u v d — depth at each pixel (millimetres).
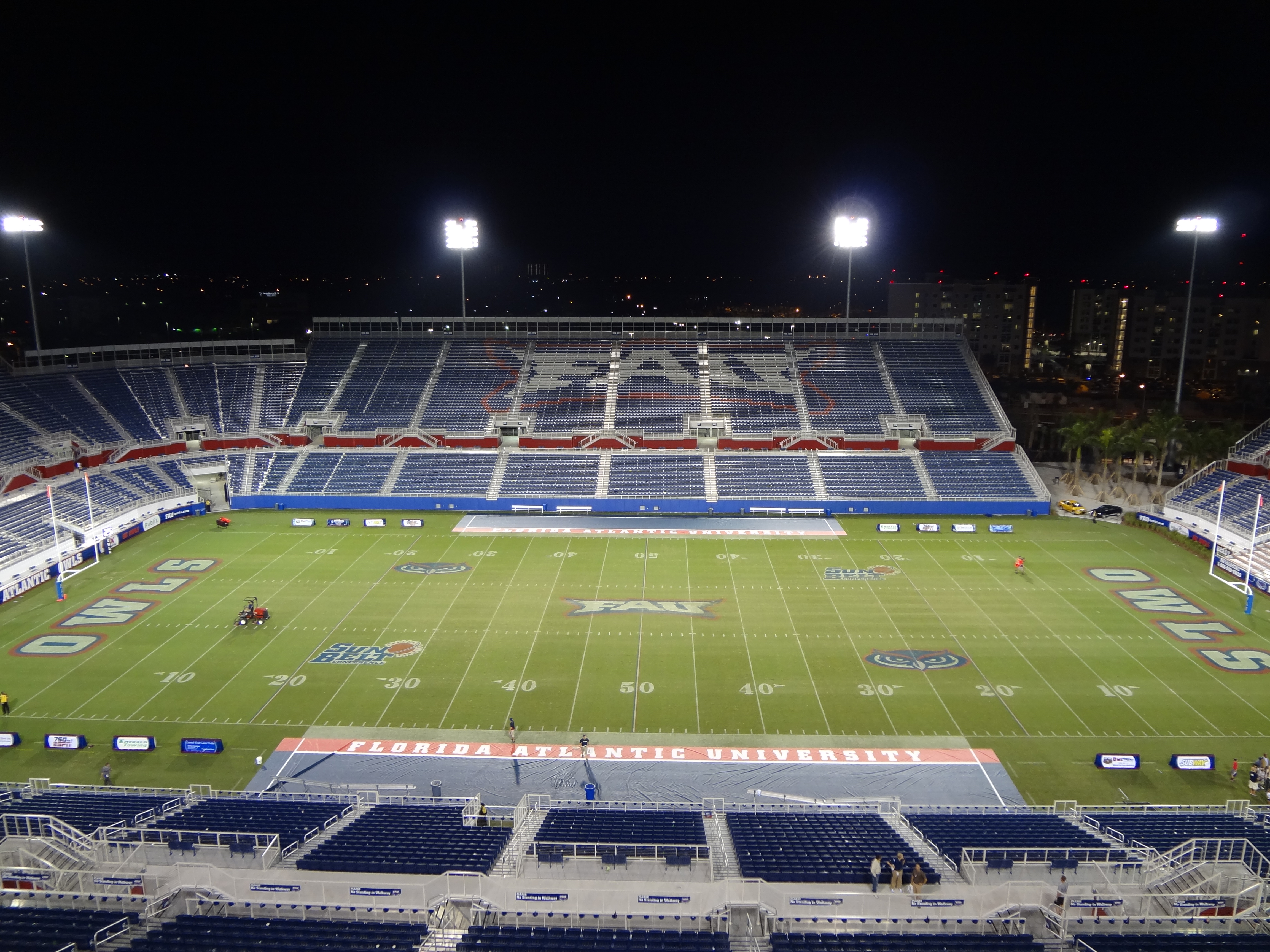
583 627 46281
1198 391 106250
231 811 27875
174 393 79250
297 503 73000
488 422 79562
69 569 56062
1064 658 42188
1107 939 19391
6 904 21234
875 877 20828
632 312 195750
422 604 49719
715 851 23812
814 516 70438
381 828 26328
